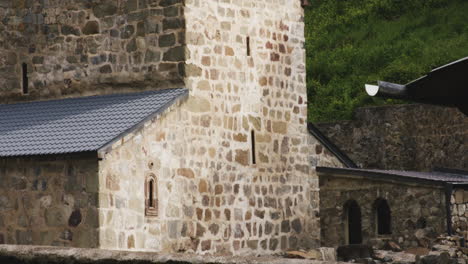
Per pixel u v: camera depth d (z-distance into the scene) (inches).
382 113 1720.0
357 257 1091.9
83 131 974.4
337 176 1284.4
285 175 1144.2
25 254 560.7
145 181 967.6
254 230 1097.4
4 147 977.5
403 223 1225.4
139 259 536.7
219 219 1055.0
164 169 991.6
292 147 1156.5
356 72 2030.0
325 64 2068.2
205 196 1040.2
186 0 1039.0
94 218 917.8
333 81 2016.5
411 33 2142.0
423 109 1681.8
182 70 1034.1
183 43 1035.9
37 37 1107.9
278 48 1147.9
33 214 951.0
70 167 933.2
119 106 1022.4
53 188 941.8
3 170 967.6
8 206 963.3
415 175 1273.4
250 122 1104.2
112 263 542.6
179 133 1013.2
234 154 1079.6
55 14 1101.1
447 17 2167.8
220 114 1066.1
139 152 961.5
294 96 1165.1
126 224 943.7
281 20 1154.0
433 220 1201.4
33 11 1110.4
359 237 1279.5
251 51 1111.6
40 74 1105.4
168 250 991.0
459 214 1197.1
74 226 928.9
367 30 2208.4
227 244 1062.4
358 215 1284.4
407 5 2271.2
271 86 1134.4
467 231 1195.9
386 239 1238.9
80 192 926.4
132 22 1063.6
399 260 1060.5
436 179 1207.6
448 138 1642.5
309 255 1083.3
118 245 933.8
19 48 1114.1
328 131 1758.1
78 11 1091.3
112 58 1072.8
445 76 573.6
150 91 1048.8
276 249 1123.3
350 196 1274.6
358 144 1736.0
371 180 1258.0
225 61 1078.4
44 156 937.5
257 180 1106.1
